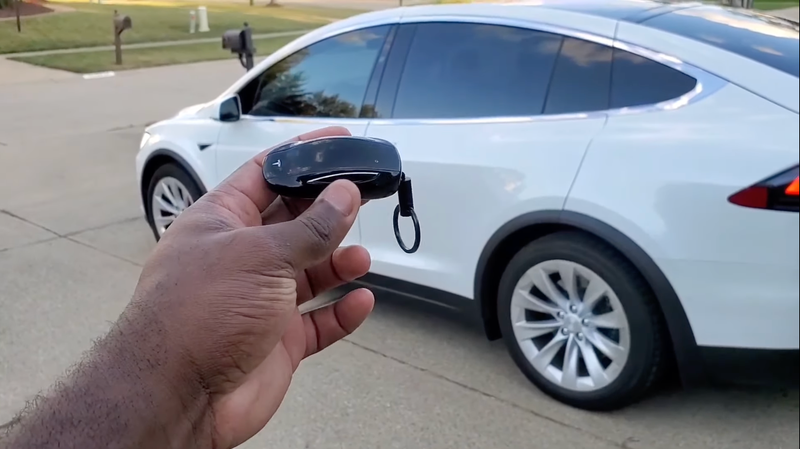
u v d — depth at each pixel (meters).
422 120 3.60
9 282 2.49
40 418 0.95
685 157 2.82
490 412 3.23
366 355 3.67
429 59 3.66
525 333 3.36
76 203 3.25
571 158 3.08
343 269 1.54
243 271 1.11
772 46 3.07
